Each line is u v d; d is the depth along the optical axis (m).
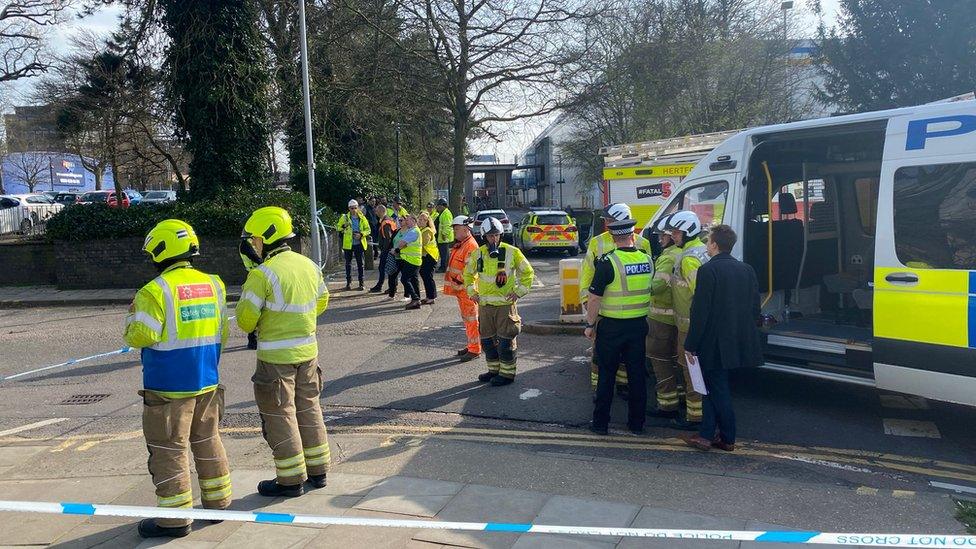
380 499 4.50
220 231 15.58
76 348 10.03
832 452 5.33
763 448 5.43
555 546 3.81
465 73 21.92
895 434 5.71
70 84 21.61
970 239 5.03
